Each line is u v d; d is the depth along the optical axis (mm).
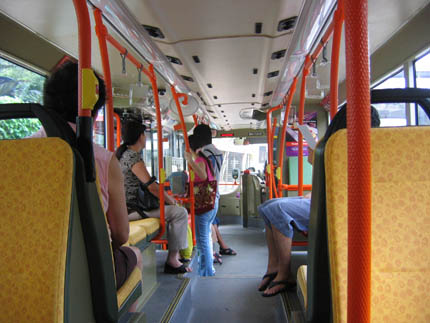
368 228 627
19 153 1007
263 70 3824
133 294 1485
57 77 1313
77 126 1118
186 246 3143
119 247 1614
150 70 2965
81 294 1104
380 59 4141
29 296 969
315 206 1089
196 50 3119
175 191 6852
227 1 2184
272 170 4168
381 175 943
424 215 941
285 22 2539
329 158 956
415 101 1350
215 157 3746
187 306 2660
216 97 5301
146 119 4875
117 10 1999
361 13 606
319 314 1142
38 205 984
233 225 8391
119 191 1475
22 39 3035
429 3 3029
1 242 994
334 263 958
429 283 945
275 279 2676
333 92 1810
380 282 949
